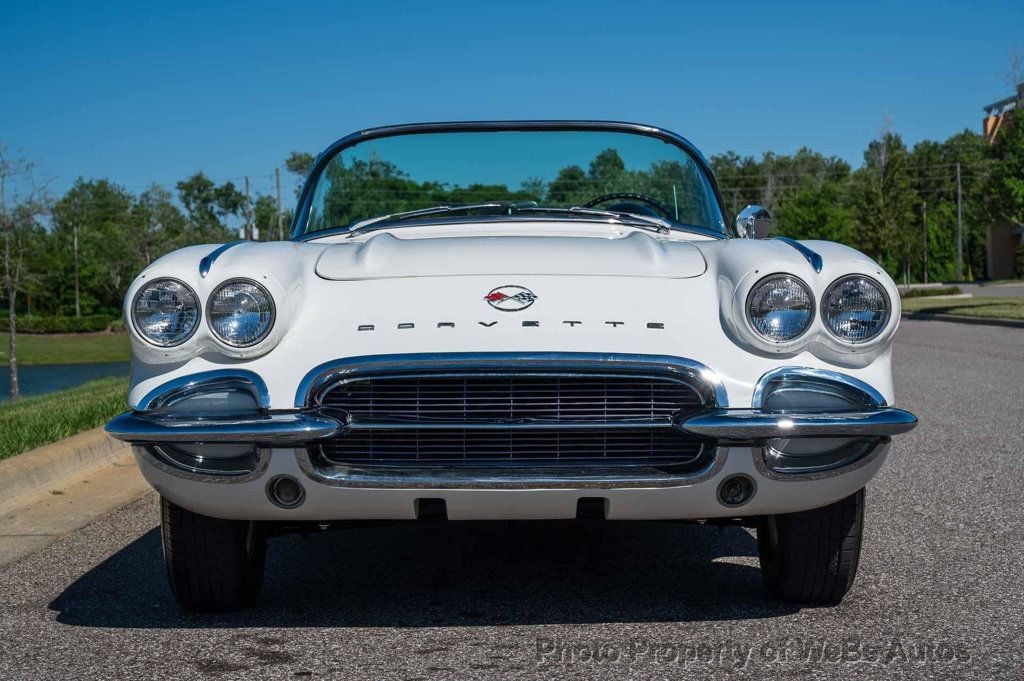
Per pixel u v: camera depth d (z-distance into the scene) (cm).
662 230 421
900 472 570
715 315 311
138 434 291
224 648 306
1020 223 2627
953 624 321
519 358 294
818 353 305
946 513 474
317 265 335
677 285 322
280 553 421
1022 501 495
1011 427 721
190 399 299
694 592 358
